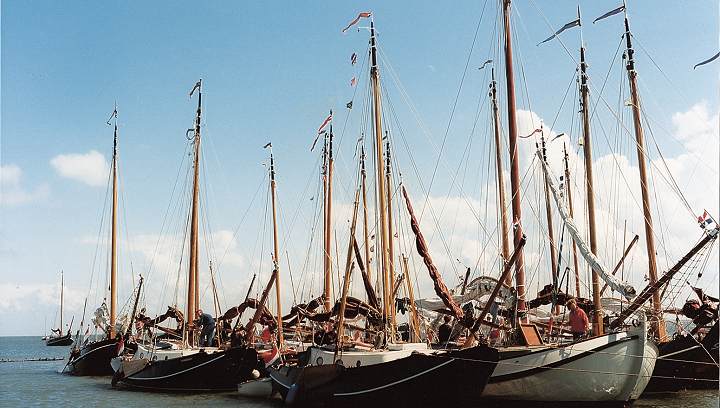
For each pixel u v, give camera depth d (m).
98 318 52.78
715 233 23.86
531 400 24.41
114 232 55.75
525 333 26.55
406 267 30.11
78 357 52.22
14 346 175.75
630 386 24.31
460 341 28.11
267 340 39.69
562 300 29.45
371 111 30.38
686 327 31.25
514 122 32.09
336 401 25.62
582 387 24.03
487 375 22.86
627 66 36.84
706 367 29.95
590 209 28.09
